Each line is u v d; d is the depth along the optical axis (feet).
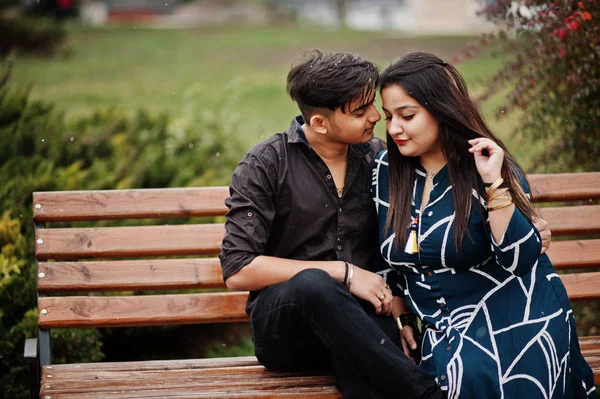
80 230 9.88
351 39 52.49
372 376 7.88
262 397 8.24
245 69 40.91
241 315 9.88
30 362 8.64
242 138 19.98
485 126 8.48
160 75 38.99
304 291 7.93
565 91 12.13
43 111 16.90
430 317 8.65
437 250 8.43
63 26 49.39
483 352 8.14
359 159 9.06
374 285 8.61
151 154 15.89
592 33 11.18
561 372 8.17
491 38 12.85
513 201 8.09
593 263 10.39
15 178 13.43
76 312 9.65
